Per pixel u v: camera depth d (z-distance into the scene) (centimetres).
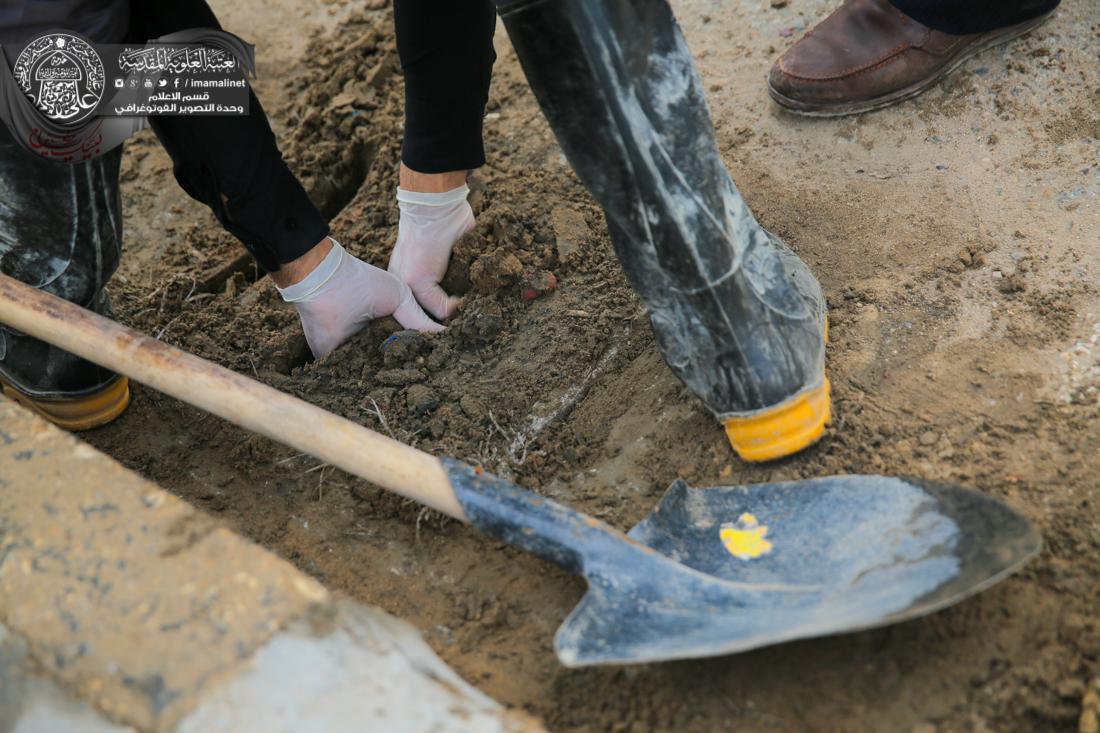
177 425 271
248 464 256
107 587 171
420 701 158
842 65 300
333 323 277
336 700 156
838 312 253
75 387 261
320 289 269
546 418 255
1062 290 245
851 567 186
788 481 212
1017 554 168
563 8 179
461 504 200
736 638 171
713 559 199
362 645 165
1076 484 203
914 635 179
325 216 358
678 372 224
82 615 168
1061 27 307
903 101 306
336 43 396
